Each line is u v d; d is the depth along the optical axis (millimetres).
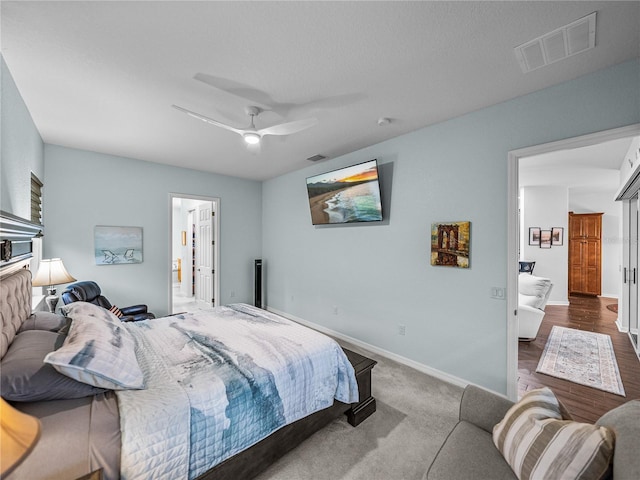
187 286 6996
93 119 2707
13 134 2029
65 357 1213
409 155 3068
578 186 6152
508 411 1346
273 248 5273
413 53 1776
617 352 3387
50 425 1112
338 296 3988
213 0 1364
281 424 1649
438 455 1266
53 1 1351
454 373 2729
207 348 1915
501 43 1679
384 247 3363
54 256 3463
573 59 1827
